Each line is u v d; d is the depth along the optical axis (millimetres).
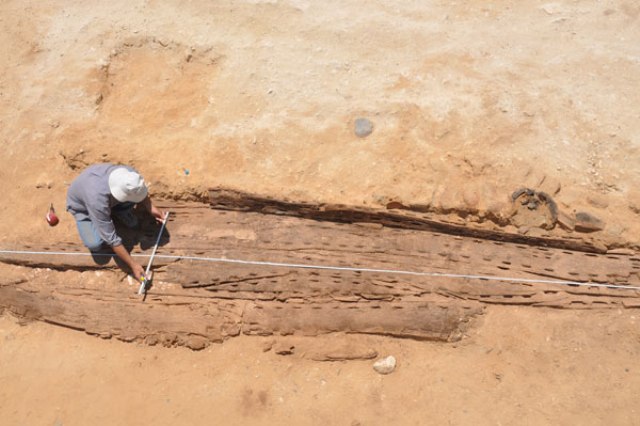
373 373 4258
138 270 4527
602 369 4102
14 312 4820
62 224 5219
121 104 6258
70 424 4160
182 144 5551
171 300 4562
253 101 6016
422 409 4047
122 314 4559
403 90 5996
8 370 4500
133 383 4328
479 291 4406
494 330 4336
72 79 6418
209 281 4559
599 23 6641
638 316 4320
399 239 4691
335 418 4051
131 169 4395
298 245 4676
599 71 6070
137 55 6762
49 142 5879
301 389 4207
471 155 5316
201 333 4441
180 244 4758
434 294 4438
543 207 4879
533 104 5734
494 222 4910
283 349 4355
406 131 5613
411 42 6562
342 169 5332
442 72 6164
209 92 6199
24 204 5461
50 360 4520
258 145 5539
